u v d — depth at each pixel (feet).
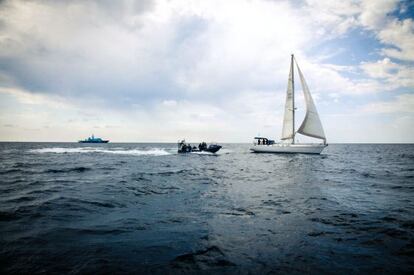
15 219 22.80
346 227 21.18
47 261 14.49
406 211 26.48
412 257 15.42
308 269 13.88
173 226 21.50
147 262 14.60
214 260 14.96
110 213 25.66
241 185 44.39
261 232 19.97
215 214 25.48
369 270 13.80
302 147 126.00
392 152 200.75
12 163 85.71
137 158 120.98
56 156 129.70
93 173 60.59
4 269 13.46
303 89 121.08
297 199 32.76
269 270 13.75
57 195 33.83
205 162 98.48
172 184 45.24
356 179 52.01
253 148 140.77
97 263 14.34
